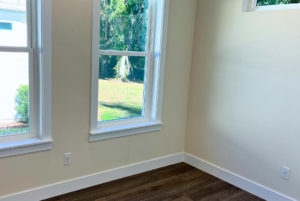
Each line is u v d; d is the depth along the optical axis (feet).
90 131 8.07
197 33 9.92
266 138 8.17
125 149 9.09
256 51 8.20
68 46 7.22
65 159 7.76
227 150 9.30
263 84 8.11
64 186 7.89
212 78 9.55
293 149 7.58
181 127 10.64
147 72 9.45
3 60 6.64
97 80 7.94
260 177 8.43
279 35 7.62
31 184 7.28
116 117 9.01
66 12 7.02
